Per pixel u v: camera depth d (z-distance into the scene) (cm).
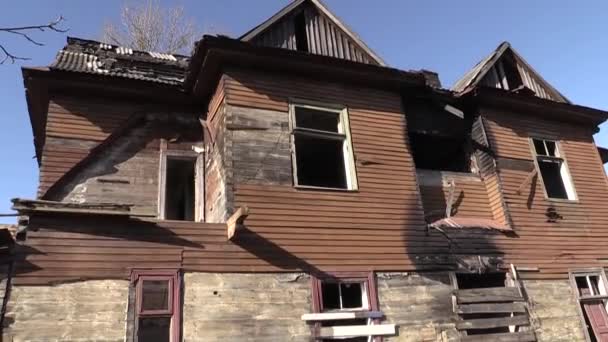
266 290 785
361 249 888
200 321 725
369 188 956
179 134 1089
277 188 877
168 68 1219
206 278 756
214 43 919
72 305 666
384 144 1023
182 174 1172
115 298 692
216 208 922
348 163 973
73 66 1054
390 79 1079
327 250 859
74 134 983
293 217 861
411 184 1005
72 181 948
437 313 899
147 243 743
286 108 966
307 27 1117
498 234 1055
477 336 907
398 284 891
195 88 1053
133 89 1045
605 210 1247
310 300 809
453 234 999
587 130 1377
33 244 678
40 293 657
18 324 631
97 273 696
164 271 734
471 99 1206
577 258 1120
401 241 933
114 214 724
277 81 985
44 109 1058
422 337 864
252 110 930
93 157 986
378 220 931
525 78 1363
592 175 1295
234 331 737
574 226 1166
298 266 824
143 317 696
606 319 1071
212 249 779
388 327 833
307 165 1373
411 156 1042
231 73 949
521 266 1038
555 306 1027
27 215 687
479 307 938
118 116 1042
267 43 1031
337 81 1048
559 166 1276
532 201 1142
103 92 1037
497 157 1158
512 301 984
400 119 1074
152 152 1047
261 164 886
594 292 1112
